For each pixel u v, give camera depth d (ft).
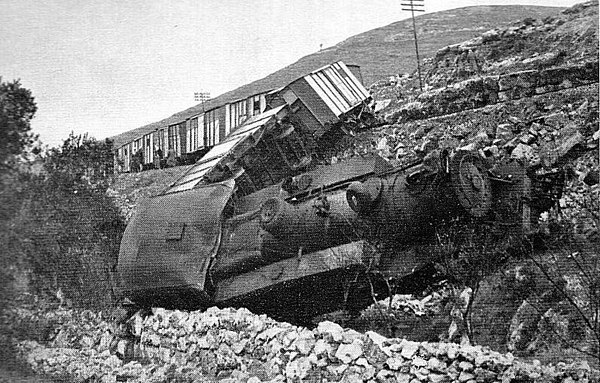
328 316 47.83
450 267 45.60
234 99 58.54
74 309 58.75
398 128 53.52
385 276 46.16
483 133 50.96
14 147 62.03
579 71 50.83
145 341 55.11
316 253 47.78
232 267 51.29
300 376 44.91
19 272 59.62
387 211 45.98
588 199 46.70
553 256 45.60
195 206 54.60
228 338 49.32
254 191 54.29
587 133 48.85
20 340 58.70
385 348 43.73
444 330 44.98
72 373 55.36
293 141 54.80
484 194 45.93
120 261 57.36
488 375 41.68
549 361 43.32
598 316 43.91
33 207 61.00
